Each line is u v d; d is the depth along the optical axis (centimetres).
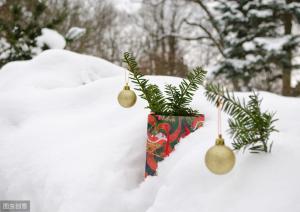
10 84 234
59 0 909
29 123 165
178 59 1041
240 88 792
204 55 1298
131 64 125
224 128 118
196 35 1143
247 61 725
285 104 140
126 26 1501
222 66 747
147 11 1340
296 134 109
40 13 527
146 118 142
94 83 189
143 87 123
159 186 106
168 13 1327
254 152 91
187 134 116
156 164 111
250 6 750
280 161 87
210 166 78
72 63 271
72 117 164
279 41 688
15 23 502
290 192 77
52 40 491
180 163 102
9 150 146
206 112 138
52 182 116
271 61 716
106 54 1373
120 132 136
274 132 107
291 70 749
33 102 182
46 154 134
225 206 81
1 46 514
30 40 487
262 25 749
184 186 93
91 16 1310
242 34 788
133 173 118
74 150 131
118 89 182
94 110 168
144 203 104
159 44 1323
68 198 107
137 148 127
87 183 110
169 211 88
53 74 249
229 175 89
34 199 118
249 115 93
